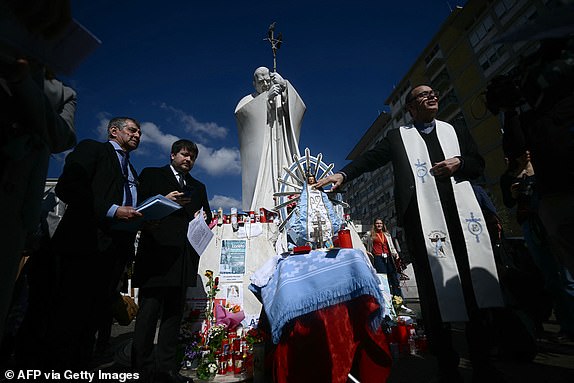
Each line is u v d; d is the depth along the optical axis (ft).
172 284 8.23
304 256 6.82
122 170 8.34
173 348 8.37
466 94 80.64
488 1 73.20
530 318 9.69
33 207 4.44
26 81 4.06
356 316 6.35
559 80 4.62
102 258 7.07
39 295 6.77
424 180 7.54
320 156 11.35
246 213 17.39
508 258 9.98
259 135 27.86
